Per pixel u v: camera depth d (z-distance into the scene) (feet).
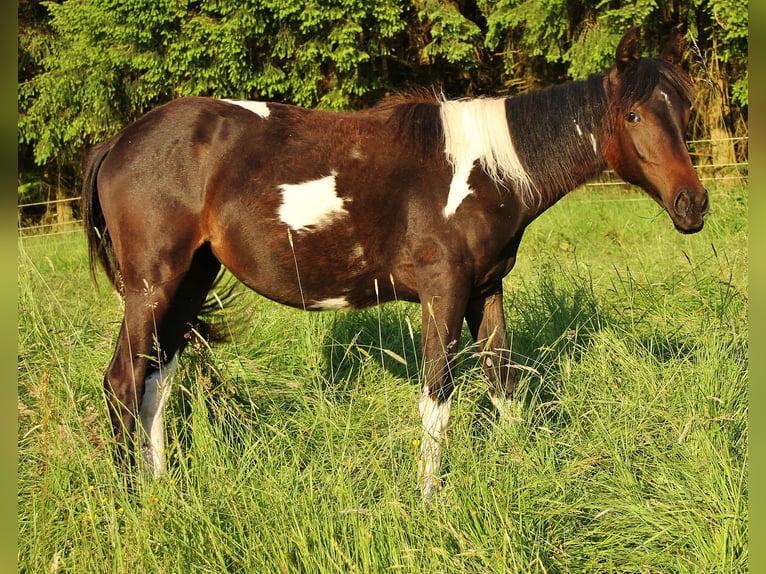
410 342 15.38
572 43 41.14
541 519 8.83
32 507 8.91
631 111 10.70
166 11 40.40
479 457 9.72
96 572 7.63
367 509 8.26
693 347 13.35
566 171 11.32
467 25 42.37
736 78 38.96
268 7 39.88
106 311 18.06
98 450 9.52
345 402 12.54
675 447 10.00
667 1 39.19
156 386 11.21
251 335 15.29
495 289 11.59
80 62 45.16
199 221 10.88
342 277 11.13
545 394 12.85
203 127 10.84
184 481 9.74
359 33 42.52
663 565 8.32
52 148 48.83
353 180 10.75
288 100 44.88
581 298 16.16
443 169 10.80
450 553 7.85
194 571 7.91
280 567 7.49
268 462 9.74
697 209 10.39
